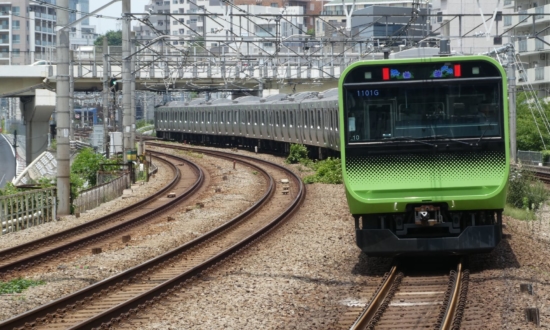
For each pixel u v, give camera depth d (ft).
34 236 127.54
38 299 77.36
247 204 160.86
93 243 115.65
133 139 230.07
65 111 150.10
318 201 157.58
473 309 65.57
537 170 215.92
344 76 82.53
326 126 232.12
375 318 62.95
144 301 72.28
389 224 83.66
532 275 79.82
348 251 98.58
